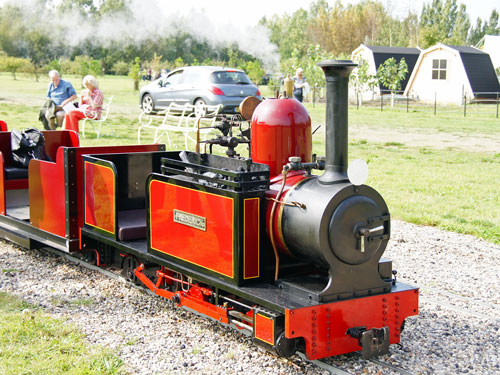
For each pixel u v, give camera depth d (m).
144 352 4.21
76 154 5.80
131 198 6.05
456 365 4.11
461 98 31.73
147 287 5.44
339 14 72.00
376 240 3.97
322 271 4.44
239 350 4.27
